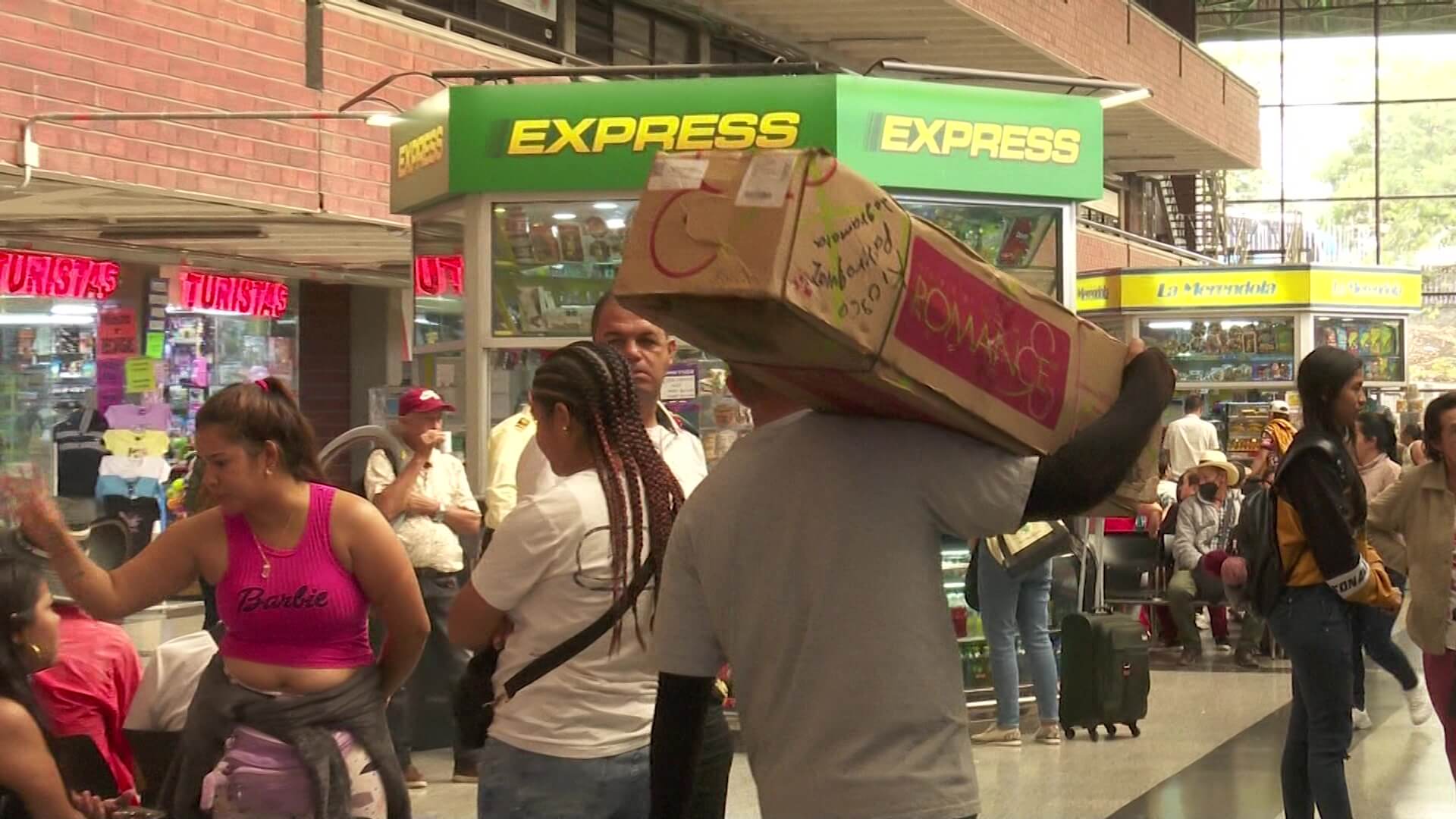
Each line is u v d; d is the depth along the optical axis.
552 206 7.58
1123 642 8.03
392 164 8.58
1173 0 31.81
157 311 14.17
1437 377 40.38
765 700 2.46
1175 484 12.83
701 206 2.04
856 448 2.42
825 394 2.37
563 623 3.16
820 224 2.03
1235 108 27.06
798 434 2.49
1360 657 5.17
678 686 2.61
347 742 3.38
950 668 2.40
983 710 8.36
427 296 8.39
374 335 17.56
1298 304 16.45
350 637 3.43
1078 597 9.30
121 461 13.49
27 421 13.06
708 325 2.14
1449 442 4.88
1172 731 8.31
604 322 3.71
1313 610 4.95
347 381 17.59
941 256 2.25
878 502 2.39
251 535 3.37
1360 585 4.79
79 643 4.28
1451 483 4.96
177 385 14.41
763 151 2.03
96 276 13.49
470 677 3.35
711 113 7.26
